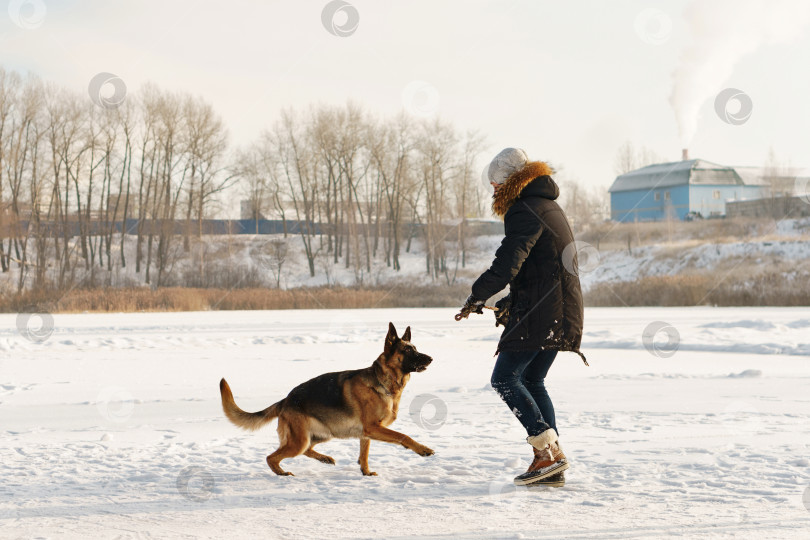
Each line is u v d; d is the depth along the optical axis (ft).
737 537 10.62
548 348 14.16
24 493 14.12
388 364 15.49
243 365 39.06
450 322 72.84
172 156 149.89
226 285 137.80
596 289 118.11
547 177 14.71
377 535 11.15
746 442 18.04
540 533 11.05
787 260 127.24
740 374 32.17
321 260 161.07
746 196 199.72
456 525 11.61
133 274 147.33
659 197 203.92
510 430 20.45
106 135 148.25
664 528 11.14
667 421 21.29
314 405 15.57
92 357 43.29
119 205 168.96
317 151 160.97
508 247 13.82
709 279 120.88
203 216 156.66
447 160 151.94
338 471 16.07
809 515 11.75
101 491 14.28
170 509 12.95
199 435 20.56
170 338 54.54
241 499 13.66
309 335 56.54
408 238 166.71
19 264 135.64
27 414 24.21
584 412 23.07
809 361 37.78
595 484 14.17
